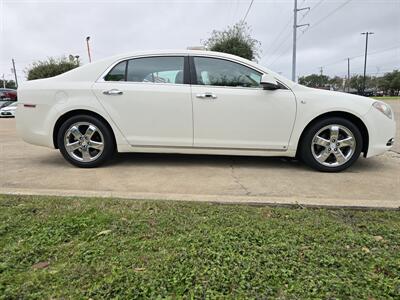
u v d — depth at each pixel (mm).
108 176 3949
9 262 1938
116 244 2162
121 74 4195
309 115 4027
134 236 2279
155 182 3723
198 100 4059
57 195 3068
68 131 4230
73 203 2850
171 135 4148
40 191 3191
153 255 2033
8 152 5434
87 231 2332
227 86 4105
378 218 2633
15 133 8695
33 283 1754
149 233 2324
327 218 2611
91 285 1746
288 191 3398
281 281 1795
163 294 1688
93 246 2135
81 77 4211
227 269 1889
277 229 2389
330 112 4039
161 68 4176
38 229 2346
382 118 4062
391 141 4148
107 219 2514
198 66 4152
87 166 4293
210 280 1795
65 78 4238
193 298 1663
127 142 4199
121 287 1728
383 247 2158
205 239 2223
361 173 4094
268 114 4051
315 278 1817
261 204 2893
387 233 2354
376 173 4090
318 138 4086
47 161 4742
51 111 4180
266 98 4031
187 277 1816
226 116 4070
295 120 4059
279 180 3797
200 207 2801
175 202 2908
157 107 4094
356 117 4043
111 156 4516
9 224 2408
